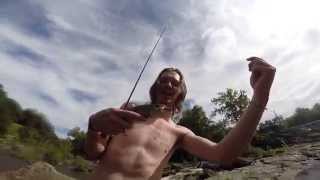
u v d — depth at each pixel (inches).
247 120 30.6
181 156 377.4
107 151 35.1
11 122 880.3
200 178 207.6
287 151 179.8
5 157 526.3
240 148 32.1
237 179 138.1
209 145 35.0
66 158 636.1
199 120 628.4
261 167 146.3
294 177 116.5
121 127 27.9
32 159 562.3
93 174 34.8
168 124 37.8
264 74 29.5
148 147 35.3
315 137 336.2
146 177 33.9
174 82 38.5
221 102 645.3
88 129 34.0
